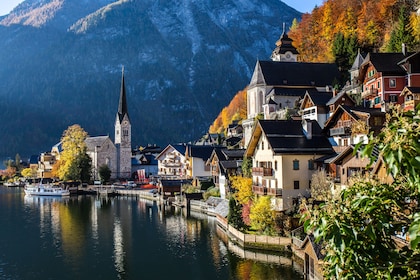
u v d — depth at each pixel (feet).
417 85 256.11
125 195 488.85
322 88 409.28
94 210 361.30
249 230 218.59
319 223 44.01
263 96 411.75
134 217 320.50
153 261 200.03
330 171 211.61
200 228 270.05
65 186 508.53
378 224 42.68
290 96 398.01
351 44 437.99
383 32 444.55
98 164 616.39
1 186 637.71
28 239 249.55
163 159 567.59
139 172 618.44
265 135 229.04
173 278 174.70
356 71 358.84
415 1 439.63
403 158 38.24
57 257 211.00
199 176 457.27
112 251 220.02
